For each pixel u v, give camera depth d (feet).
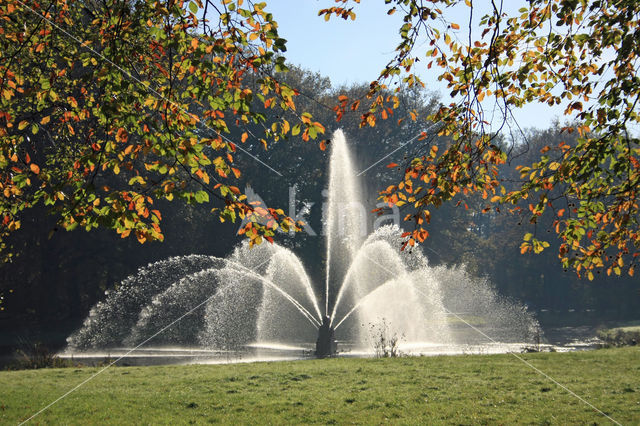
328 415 32.32
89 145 29.63
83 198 20.83
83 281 144.56
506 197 24.84
